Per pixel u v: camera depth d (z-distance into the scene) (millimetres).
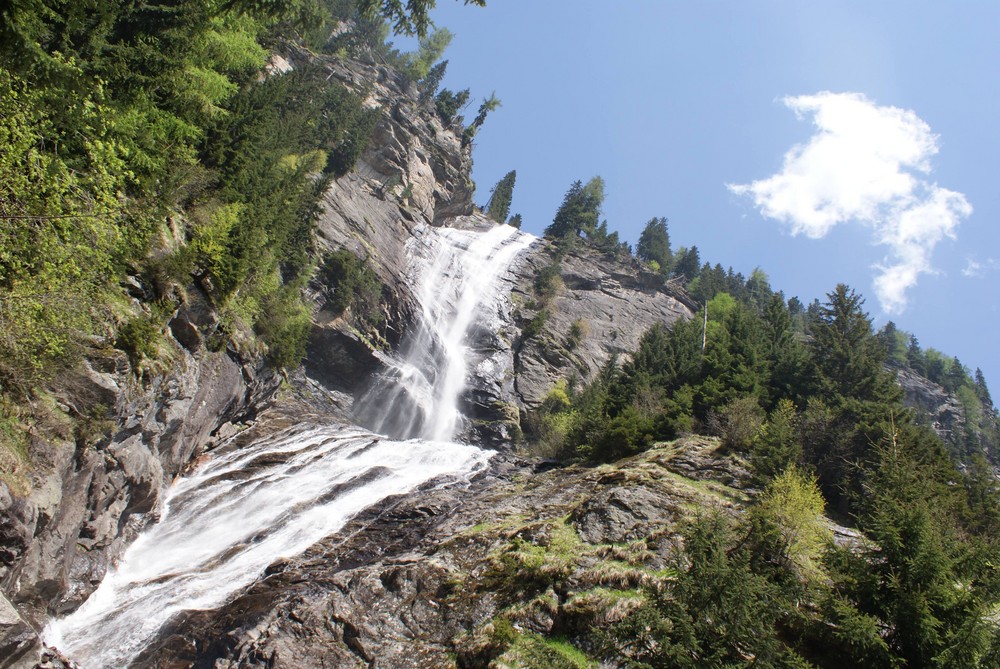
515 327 76750
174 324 25359
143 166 23891
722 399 40469
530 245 98125
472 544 24516
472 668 19562
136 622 21625
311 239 49031
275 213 37344
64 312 17234
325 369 49969
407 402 53875
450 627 20969
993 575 17844
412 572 22625
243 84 41219
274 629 20562
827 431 33250
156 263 23516
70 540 19359
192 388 26438
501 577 22406
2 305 15664
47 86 17453
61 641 20219
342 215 59844
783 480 23641
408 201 77500
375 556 25203
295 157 50156
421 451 38781
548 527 24719
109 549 23391
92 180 17578
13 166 15852
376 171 76375
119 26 24828
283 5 25609
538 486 30906
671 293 101125
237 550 26703
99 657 20250
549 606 20812
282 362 38062
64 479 17938
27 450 16375
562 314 83500
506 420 61719
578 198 116562
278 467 33344
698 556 17344
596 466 34875
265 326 36812
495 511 27734
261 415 39688
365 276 54000
